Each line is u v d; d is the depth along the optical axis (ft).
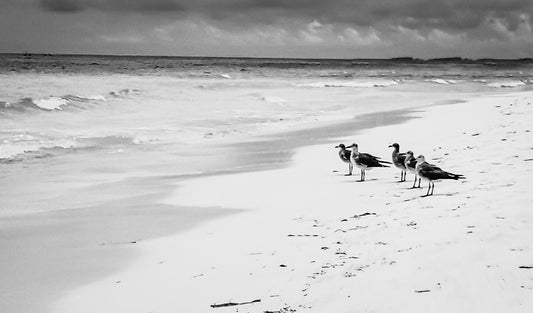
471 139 69.10
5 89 123.24
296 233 35.42
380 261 27.45
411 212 36.78
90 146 75.61
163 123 98.78
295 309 23.03
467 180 45.73
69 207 46.03
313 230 35.73
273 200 46.78
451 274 24.50
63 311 25.73
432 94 177.58
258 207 44.68
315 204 43.98
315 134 89.35
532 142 61.41
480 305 21.34
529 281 23.03
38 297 27.55
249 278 27.68
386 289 23.82
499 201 36.40
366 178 54.75
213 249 33.73
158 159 68.59
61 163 64.80
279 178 56.34
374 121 105.70
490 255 26.23
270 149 75.72
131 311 25.17
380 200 43.29
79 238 37.50
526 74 360.89
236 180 55.93
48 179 56.70
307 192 49.08
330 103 141.18
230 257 31.71
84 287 28.78
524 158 52.85
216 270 29.55
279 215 41.27
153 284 28.48
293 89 174.29
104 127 91.04
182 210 44.65
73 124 91.86
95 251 34.65
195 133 89.86
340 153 57.41
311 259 29.32
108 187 53.42
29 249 35.17
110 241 36.70
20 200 48.26
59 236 37.99
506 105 118.42
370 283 24.70
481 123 85.87
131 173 60.34
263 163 65.77
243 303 24.44
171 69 275.59
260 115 114.52
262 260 30.37
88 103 112.16
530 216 32.07
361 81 226.17
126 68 268.00
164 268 30.94
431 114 113.09
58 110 102.89
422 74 321.11
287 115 115.65
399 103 144.87
